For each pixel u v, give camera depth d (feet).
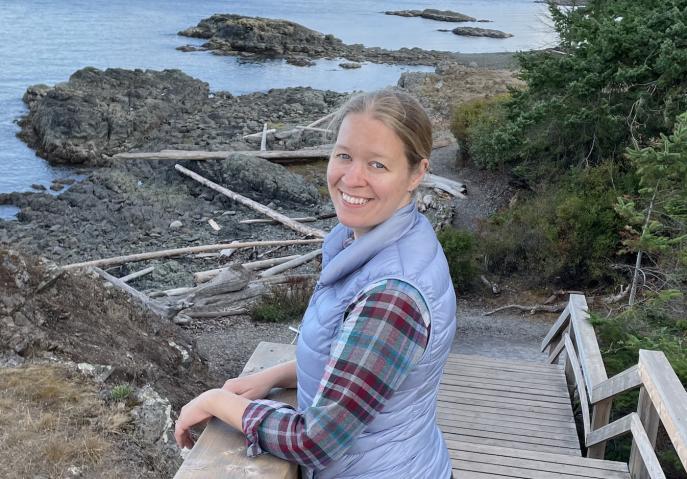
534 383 25.22
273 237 78.18
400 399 6.27
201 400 7.02
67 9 315.99
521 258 61.46
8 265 30.86
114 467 22.41
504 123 86.43
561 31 67.77
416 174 6.72
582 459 16.96
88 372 27.84
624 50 59.31
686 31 57.16
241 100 145.79
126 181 93.30
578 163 66.23
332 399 6.01
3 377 25.76
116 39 240.94
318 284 6.91
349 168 6.50
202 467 6.47
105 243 75.72
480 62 216.13
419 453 6.56
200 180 93.56
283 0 431.43
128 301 36.52
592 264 56.49
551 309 55.26
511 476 16.37
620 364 24.70
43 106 119.24
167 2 371.56
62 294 32.42
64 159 108.37
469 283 59.72
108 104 122.62
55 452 22.11
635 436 15.25
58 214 82.74
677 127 30.42
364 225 6.59
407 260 6.30
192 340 38.45
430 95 135.23
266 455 6.57
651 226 30.86
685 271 33.09
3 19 272.72
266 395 8.07
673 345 22.91
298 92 152.05
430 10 385.70
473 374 25.91
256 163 94.48
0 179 99.04
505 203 82.53
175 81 145.89
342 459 6.43
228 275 59.11
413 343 6.05
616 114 61.57
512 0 515.09
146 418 25.67
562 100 62.39
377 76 195.93
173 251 70.18
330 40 244.01
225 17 252.62
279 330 51.93
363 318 6.06
